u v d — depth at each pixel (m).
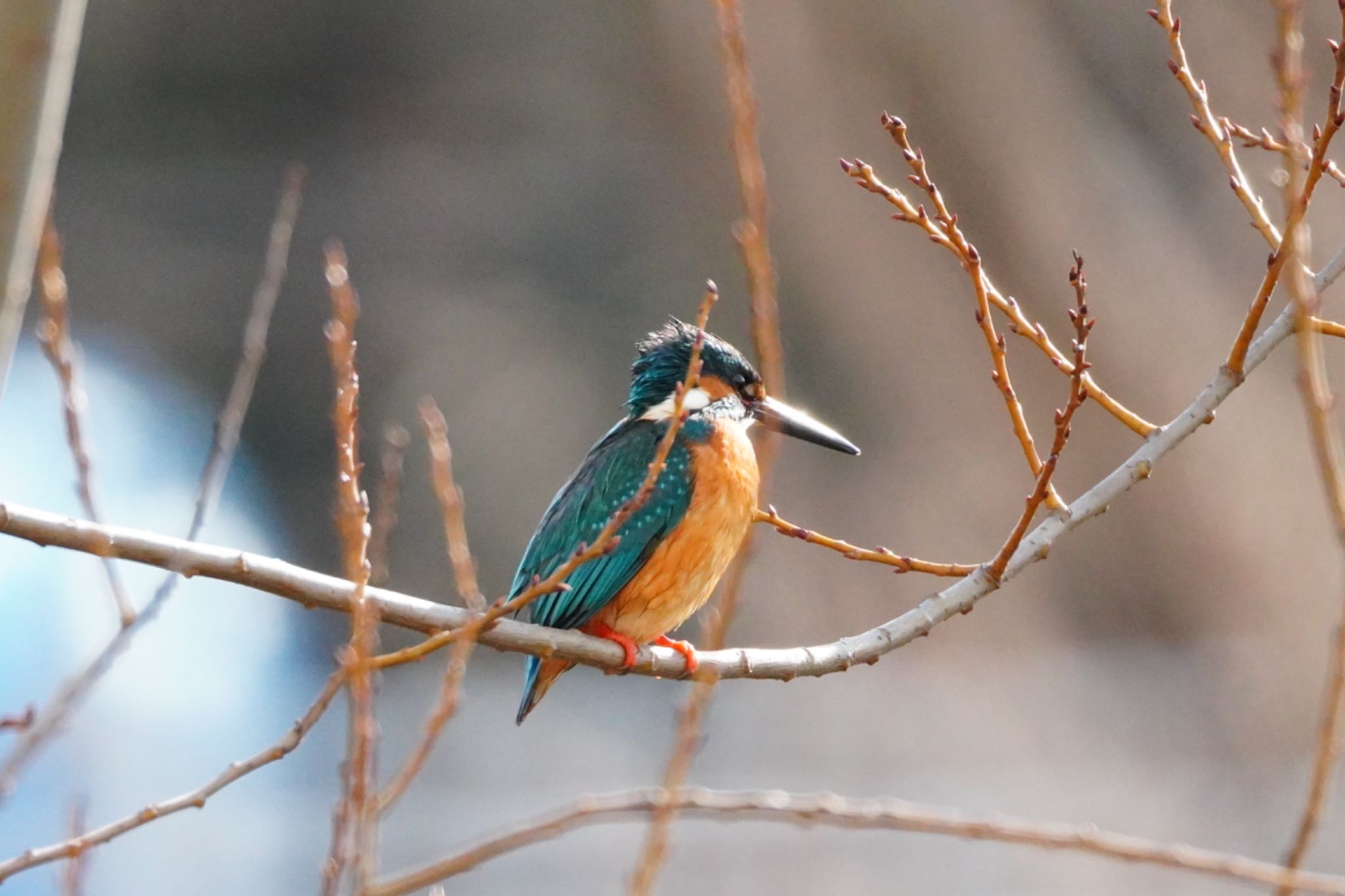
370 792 2.99
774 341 3.79
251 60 20.75
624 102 19.81
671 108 19.27
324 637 17.30
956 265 17.73
